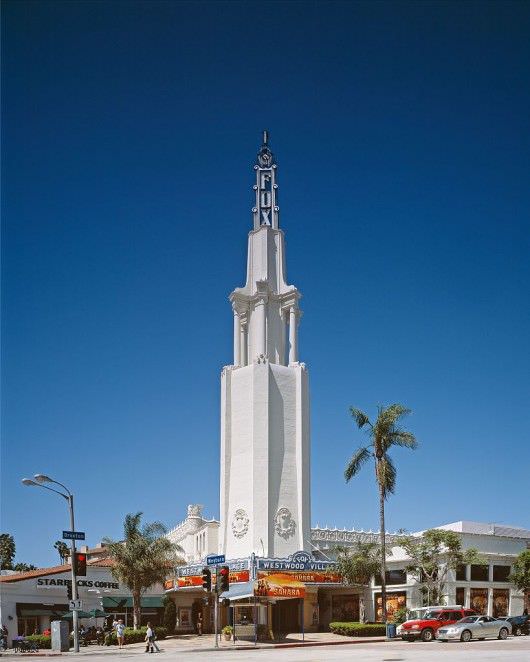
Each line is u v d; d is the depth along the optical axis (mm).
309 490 79125
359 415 63500
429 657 34625
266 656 40156
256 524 75812
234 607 64062
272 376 81062
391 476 62281
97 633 63906
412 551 73438
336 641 55688
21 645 56156
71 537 47969
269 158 94688
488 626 51469
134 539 68250
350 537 90750
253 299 87500
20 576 71875
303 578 68250
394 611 73625
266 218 91812
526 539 83250
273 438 79125
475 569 77875
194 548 95125
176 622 74562
